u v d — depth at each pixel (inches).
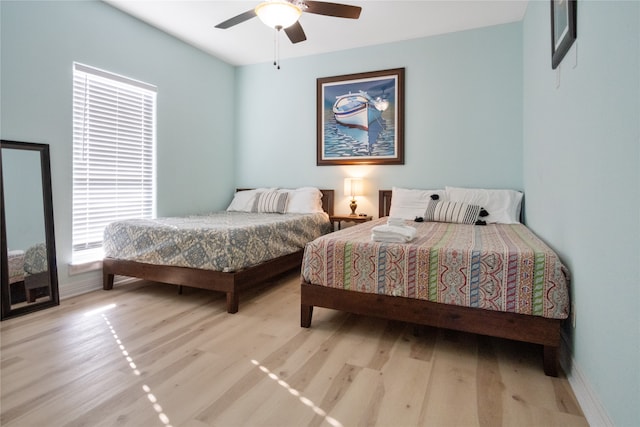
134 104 138.5
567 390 62.6
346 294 85.7
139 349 77.6
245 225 115.4
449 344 81.4
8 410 55.8
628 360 42.9
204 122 172.7
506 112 144.6
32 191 104.0
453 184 153.7
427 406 57.6
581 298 62.3
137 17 135.9
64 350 76.8
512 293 69.9
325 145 174.6
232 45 163.9
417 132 158.7
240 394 60.7
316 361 72.7
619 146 46.8
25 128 103.2
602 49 53.4
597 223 54.8
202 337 84.4
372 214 167.3
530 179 123.9
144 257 113.7
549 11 92.2
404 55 159.2
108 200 129.8
